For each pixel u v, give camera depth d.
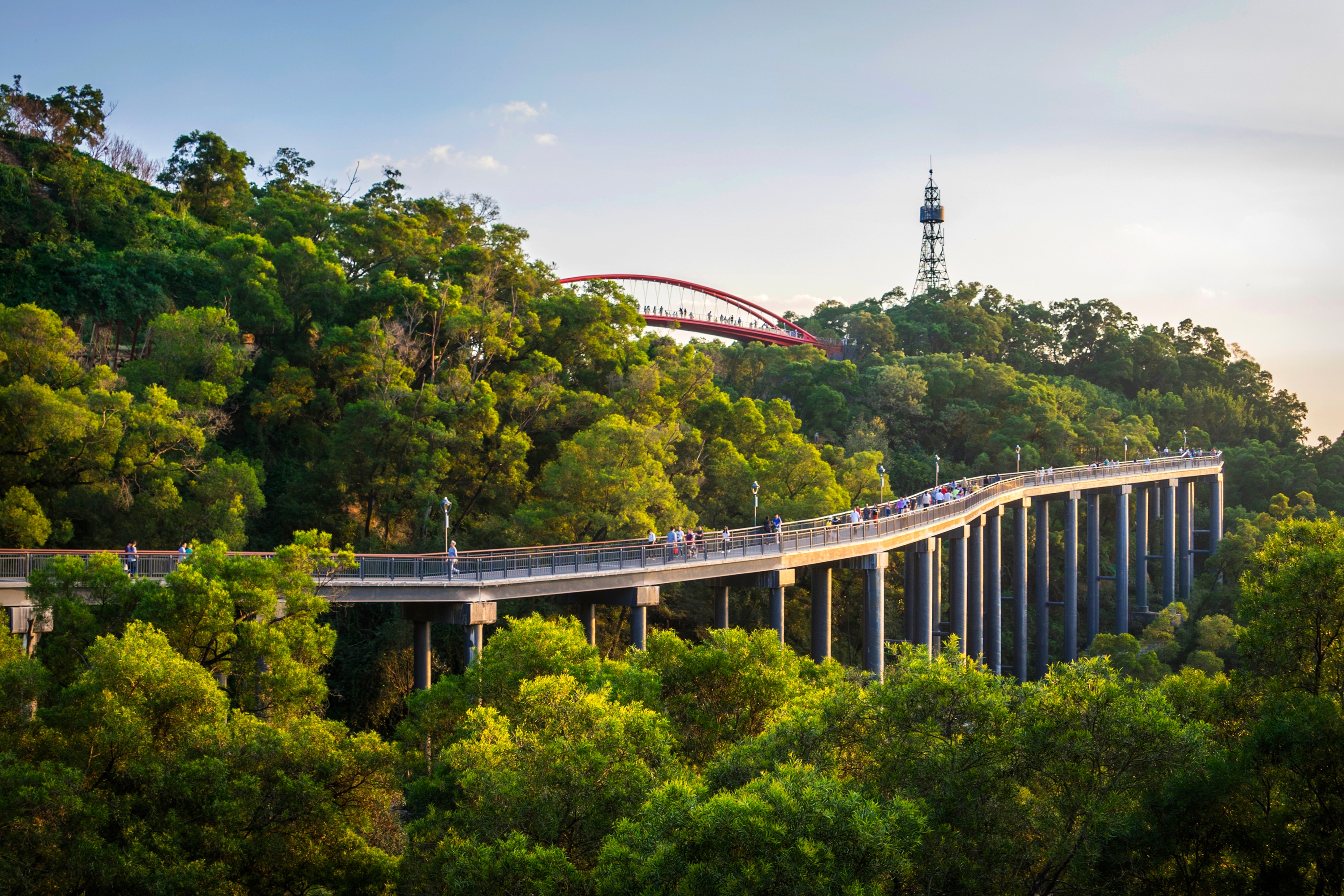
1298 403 192.50
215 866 25.64
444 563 48.75
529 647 34.28
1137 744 23.45
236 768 27.95
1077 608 103.62
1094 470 106.25
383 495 67.25
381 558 46.47
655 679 31.08
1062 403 150.12
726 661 31.61
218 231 95.31
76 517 53.72
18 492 49.56
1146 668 71.44
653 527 64.31
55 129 100.75
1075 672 24.91
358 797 29.78
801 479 84.38
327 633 35.16
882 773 24.00
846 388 140.25
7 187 80.44
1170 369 189.62
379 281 78.25
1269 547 29.33
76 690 27.67
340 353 70.69
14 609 39.25
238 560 35.03
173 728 28.42
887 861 20.19
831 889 19.58
